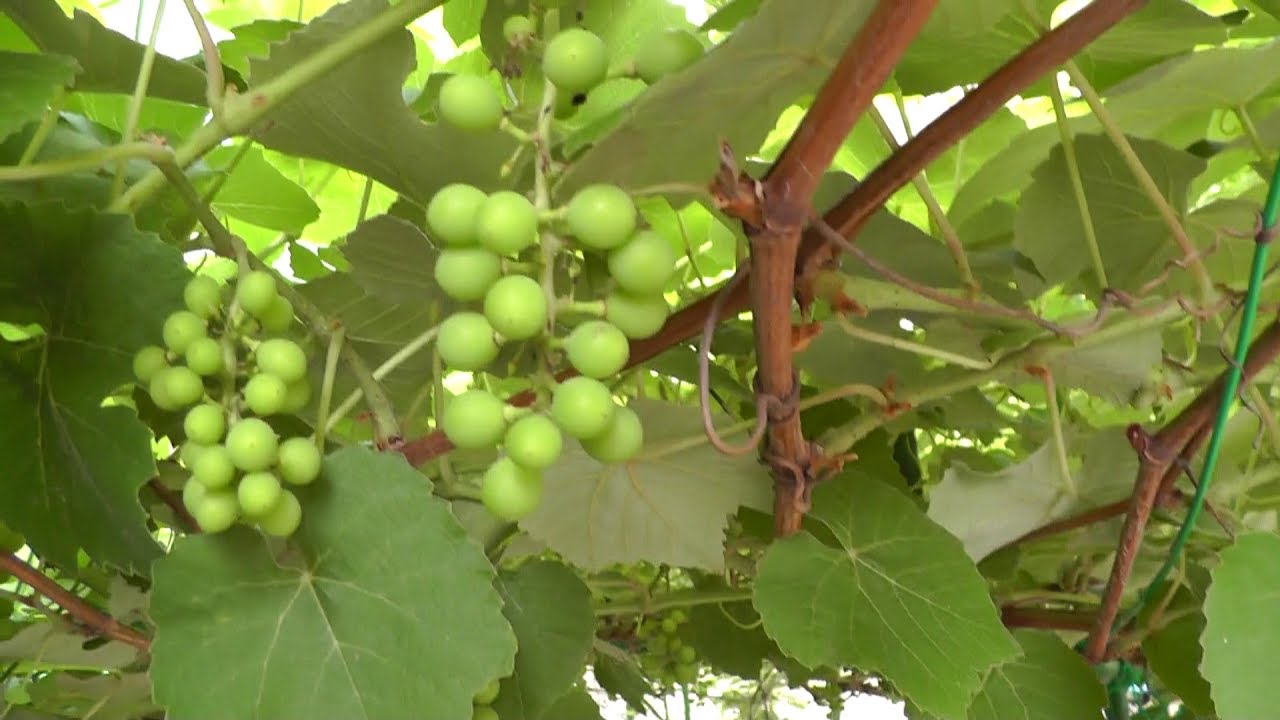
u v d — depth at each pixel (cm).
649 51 84
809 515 95
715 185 77
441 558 84
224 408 83
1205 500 98
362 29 88
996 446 152
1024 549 108
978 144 127
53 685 109
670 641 128
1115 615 98
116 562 87
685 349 107
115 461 86
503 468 80
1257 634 88
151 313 86
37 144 91
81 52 98
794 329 84
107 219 86
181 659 82
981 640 91
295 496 85
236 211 117
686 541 101
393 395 109
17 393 87
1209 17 98
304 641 84
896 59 74
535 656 99
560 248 81
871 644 91
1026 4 95
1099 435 100
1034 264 105
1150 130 111
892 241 101
